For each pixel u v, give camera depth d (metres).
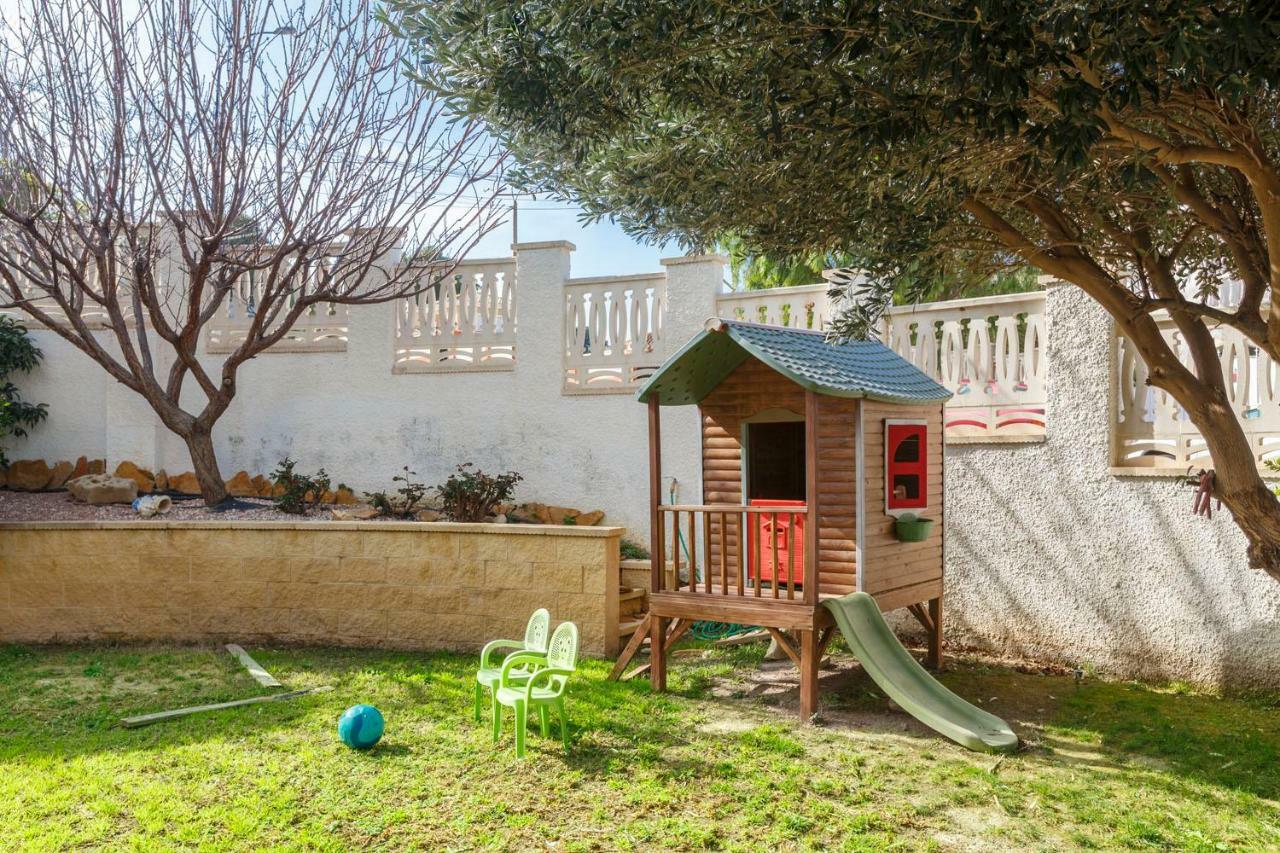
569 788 5.76
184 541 10.05
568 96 4.73
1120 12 3.53
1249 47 3.23
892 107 4.06
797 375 7.15
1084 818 5.34
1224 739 6.62
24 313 13.35
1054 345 8.70
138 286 11.07
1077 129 3.55
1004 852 4.93
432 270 12.45
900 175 4.61
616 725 6.98
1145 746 6.54
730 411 8.54
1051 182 4.91
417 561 9.69
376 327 12.64
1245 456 4.95
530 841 5.02
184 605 10.05
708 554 7.82
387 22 5.10
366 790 5.68
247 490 12.78
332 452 12.72
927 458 8.48
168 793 5.57
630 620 10.06
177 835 5.00
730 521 8.55
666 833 5.12
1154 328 5.11
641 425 11.53
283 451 12.88
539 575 9.40
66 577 10.09
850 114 4.22
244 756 6.26
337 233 11.60
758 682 8.36
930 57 3.71
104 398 13.18
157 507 11.52
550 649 6.90
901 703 6.82
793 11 3.98
